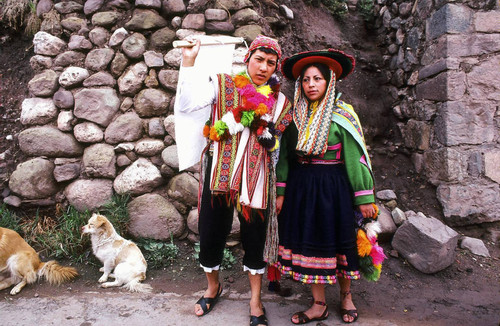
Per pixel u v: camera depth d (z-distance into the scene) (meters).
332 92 2.04
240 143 1.86
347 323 2.12
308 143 1.97
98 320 2.12
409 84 3.67
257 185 1.88
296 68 2.16
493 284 2.59
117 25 3.30
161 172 3.09
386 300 2.39
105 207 3.00
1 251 2.42
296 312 2.23
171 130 3.13
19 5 3.70
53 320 2.12
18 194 3.04
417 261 2.70
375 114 3.87
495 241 3.04
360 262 2.06
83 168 3.13
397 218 3.01
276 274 2.28
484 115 3.13
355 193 2.00
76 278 2.61
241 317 2.16
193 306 2.29
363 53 4.29
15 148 3.32
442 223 2.87
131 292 2.45
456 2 3.19
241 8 3.31
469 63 3.15
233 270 2.73
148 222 2.96
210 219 2.04
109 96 3.15
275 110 2.00
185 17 3.27
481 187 3.10
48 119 3.17
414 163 3.52
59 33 3.33
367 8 4.48
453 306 2.34
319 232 2.00
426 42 3.51
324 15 4.43
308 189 2.04
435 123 3.29
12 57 3.81
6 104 3.58
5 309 2.22
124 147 3.09
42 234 2.97
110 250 2.55
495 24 3.15
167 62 3.20
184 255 2.90
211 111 1.98
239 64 3.17
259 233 2.03
